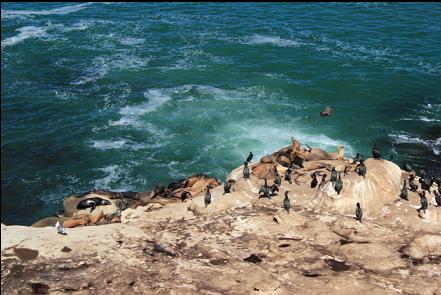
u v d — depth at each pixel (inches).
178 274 1272.1
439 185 1684.3
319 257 1344.7
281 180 1790.1
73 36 3592.5
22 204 2128.4
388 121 2508.6
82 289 1214.9
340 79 2854.3
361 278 1263.5
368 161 1720.0
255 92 2807.6
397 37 3238.2
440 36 3193.9
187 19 3789.4
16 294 1200.8
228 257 1349.7
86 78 3034.0
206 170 2258.9
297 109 2647.6
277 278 1259.8
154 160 2336.4
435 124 2465.6
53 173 2287.2
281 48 3233.3
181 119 2608.3
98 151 2410.2
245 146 2393.0
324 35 3363.7
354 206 1581.0
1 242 1391.5
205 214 1606.8
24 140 2503.7
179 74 3019.2
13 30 3745.1
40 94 2886.3
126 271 1278.3
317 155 2039.9
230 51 3243.1
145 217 1636.3
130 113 2682.1
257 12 3838.6
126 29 3671.3
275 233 1456.7
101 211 1760.6
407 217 1529.3
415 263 1332.4
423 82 2765.7
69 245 1391.5
